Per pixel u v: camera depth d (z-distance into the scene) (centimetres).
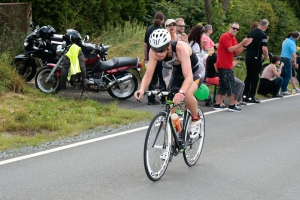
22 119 848
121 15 1725
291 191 575
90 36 1526
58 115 888
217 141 796
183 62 570
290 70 1350
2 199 523
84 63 1005
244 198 548
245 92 1185
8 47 1213
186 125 626
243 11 2073
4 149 698
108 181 587
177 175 618
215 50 1104
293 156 723
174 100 554
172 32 998
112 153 703
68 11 1427
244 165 670
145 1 1836
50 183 574
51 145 731
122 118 911
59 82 1027
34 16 1362
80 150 712
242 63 1546
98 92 1150
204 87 961
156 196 545
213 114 1020
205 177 614
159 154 589
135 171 627
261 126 921
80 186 568
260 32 1141
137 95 570
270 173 639
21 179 584
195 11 1856
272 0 2452
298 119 1000
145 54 1086
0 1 1325
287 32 2473
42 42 1088
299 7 2862
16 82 1009
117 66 1057
